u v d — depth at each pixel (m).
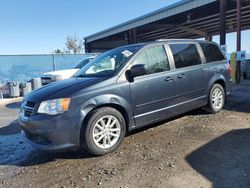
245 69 15.55
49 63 21.33
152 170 3.91
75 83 4.76
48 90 4.63
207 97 6.36
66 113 4.24
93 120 4.43
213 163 4.01
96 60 5.80
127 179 3.72
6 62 20.19
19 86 15.63
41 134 4.25
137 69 4.83
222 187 3.38
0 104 13.07
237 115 6.41
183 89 5.73
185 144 4.78
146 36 31.45
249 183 3.43
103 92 4.58
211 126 5.64
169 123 6.03
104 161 4.36
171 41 5.82
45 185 3.77
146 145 4.88
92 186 3.63
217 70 6.57
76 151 4.87
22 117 4.60
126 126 4.95
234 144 4.66
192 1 16.70
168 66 5.54
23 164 4.57
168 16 19.09
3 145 5.70
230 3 17.30
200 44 6.41
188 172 3.79
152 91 5.17
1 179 4.07
